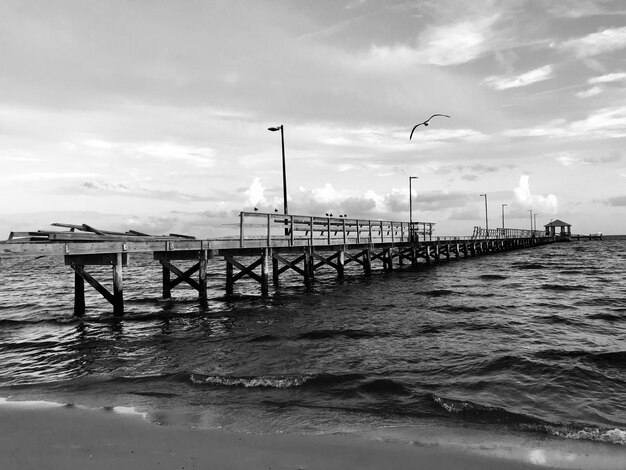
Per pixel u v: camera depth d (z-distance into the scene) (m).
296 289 20.92
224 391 6.95
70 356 9.74
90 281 13.49
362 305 16.08
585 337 10.94
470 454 4.74
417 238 32.25
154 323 13.11
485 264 39.03
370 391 6.93
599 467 4.46
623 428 5.61
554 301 17.02
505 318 13.42
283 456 4.67
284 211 21.62
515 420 5.73
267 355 9.30
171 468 4.41
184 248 14.97
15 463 4.50
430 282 23.98
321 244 21.05
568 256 56.06
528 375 7.82
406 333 11.32
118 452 4.75
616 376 7.78
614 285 22.83
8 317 15.14
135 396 6.70
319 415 5.89
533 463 4.54
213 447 4.88
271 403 6.37
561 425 5.58
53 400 6.57
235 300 17.48
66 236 12.40
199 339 10.97
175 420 5.69
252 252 17.77
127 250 13.29
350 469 4.41
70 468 4.39
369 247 25.86
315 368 8.28
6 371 8.74
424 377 7.73
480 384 7.32
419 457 4.67
